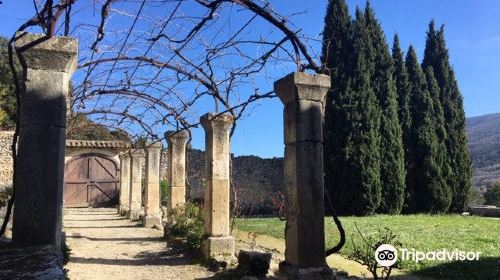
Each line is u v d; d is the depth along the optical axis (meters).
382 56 19.77
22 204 3.70
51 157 3.77
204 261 6.91
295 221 4.38
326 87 4.51
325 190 4.62
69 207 19.61
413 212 19.69
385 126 19.00
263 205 21.19
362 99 18.59
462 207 20.38
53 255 3.11
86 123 10.69
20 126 3.77
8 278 2.38
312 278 4.23
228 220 7.16
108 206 20.23
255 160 21.98
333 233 10.80
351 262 7.25
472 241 9.12
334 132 18.69
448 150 20.55
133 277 6.09
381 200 18.53
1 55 21.95
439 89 21.09
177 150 10.26
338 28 19.25
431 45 22.03
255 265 5.51
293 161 4.46
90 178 20.12
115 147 20.03
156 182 12.54
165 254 7.85
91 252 8.04
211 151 7.22
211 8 4.39
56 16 3.72
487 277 5.77
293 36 4.44
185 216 9.24
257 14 4.36
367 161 18.14
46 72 3.83
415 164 20.08
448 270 6.25
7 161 19.52
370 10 20.11
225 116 7.18
